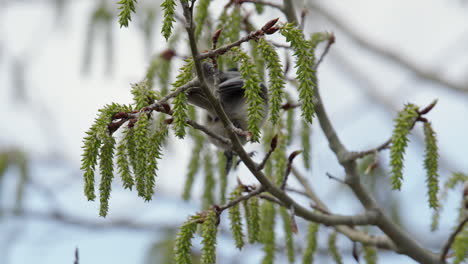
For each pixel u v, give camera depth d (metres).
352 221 6.55
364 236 7.22
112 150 4.70
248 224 6.05
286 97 7.11
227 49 4.71
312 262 7.13
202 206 7.61
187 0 4.41
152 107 4.72
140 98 4.89
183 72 4.90
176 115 4.76
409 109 5.64
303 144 7.30
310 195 7.94
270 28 4.77
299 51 4.72
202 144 7.62
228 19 6.88
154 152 4.75
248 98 4.75
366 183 9.07
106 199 4.69
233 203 5.63
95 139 4.65
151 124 4.93
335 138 7.07
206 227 5.43
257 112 4.75
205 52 5.11
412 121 5.58
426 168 5.71
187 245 5.42
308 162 7.30
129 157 4.77
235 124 7.11
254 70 4.75
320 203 7.88
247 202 6.06
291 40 4.75
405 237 6.73
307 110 4.69
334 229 7.44
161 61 7.52
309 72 4.72
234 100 6.97
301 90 4.72
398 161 5.43
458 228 6.17
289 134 7.18
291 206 5.98
